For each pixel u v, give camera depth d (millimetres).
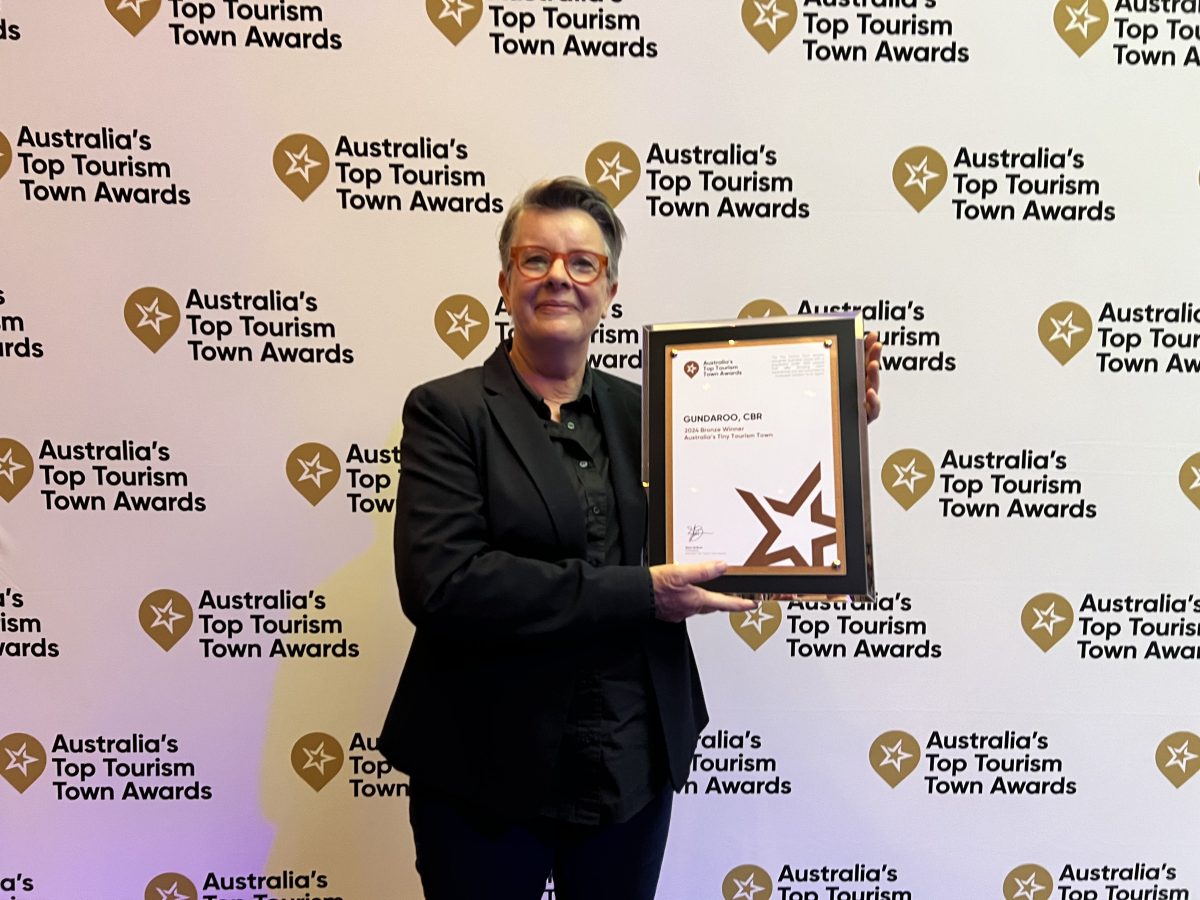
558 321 962
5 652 1415
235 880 1471
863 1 1365
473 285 1393
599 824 943
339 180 1369
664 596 908
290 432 1400
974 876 1508
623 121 1375
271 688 1438
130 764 1442
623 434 1049
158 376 1385
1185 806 1499
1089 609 1461
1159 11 1375
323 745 1452
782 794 1488
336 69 1353
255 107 1352
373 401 1402
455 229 1385
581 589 875
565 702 924
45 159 1345
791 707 1476
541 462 936
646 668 984
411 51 1354
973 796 1494
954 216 1402
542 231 969
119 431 1388
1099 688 1475
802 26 1369
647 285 1401
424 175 1373
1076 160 1396
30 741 1431
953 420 1433
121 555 1408
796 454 1014
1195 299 1419
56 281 1362
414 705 970
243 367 1389
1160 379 1433
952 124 1389
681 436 1048
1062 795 1493
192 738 1442
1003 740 1480
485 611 858
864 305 1411
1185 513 1449
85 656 1420
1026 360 1425
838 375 1022
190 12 1332
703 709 1145
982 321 1419
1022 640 1467
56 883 1458
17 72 1332
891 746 1482
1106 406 1435
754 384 1041
